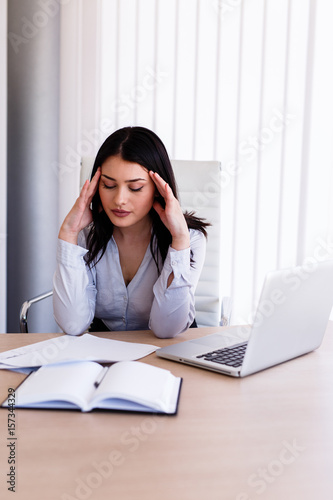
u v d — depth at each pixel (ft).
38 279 9.95
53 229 10.01
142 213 5.21
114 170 5.05
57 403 3.36
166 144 9.88
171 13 9.62
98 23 9.70
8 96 9.52
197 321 7.20
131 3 9.64
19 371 3.98
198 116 9.80
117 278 5.80
